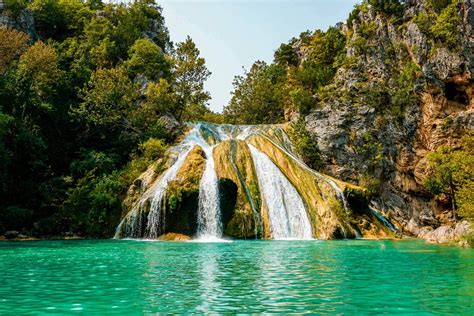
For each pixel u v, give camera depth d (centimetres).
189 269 1622
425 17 5734
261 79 7400
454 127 5078
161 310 979
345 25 7231
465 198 3388
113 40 6488
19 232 3769
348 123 5244
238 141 4472
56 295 1141
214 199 3728
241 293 1165
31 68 4831
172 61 6297
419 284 1304
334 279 1393
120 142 4888
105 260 1925
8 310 981
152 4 8125
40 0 6612
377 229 4000
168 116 5366
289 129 5519
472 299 1091
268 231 3741
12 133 4294
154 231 3597
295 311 970
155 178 3972
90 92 5088
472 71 5169
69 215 3891
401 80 5466
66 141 4981
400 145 5234
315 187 4084
